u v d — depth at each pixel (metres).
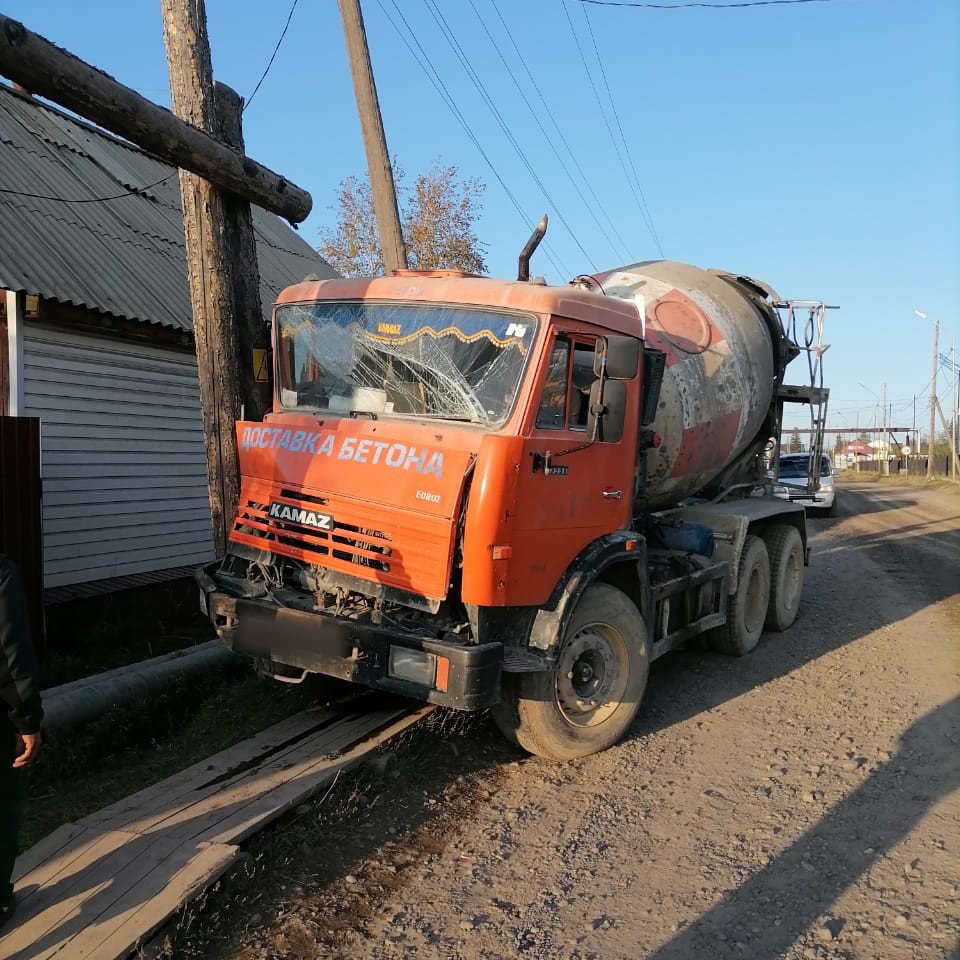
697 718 5.97
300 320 5.41
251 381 5.98
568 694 5.04
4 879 3.04
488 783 4.84
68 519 7.73
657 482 6.84
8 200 8.16
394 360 4.91
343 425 4.80
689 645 8.03
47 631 7.16
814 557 14.42
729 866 3.86
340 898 3.58
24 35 3.87
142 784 4.50
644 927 3.37
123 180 10.51
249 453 5.08
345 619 4.47
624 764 5.11
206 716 5.50
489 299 4.68
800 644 8.20
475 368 4.63
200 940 3.23
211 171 5.23
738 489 8.63
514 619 4.64
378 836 4.13
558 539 4.70
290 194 5.96
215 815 3.94
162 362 8.82
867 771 4.94
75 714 5.22
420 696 4.18
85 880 3.38
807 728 5.72
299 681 5.18
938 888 3.63
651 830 4.23
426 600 4.27
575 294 4.77
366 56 9.80
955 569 12.93
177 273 9.15
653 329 7.12
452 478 4.23
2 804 2.99
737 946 3.23
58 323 7.41
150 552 8.77
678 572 6.45
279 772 4.46
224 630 4.95
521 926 3.38
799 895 3.59
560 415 4.73
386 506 4.43
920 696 6.38
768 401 8.36
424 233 26.61
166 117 4.80
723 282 8.42
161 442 8.87
